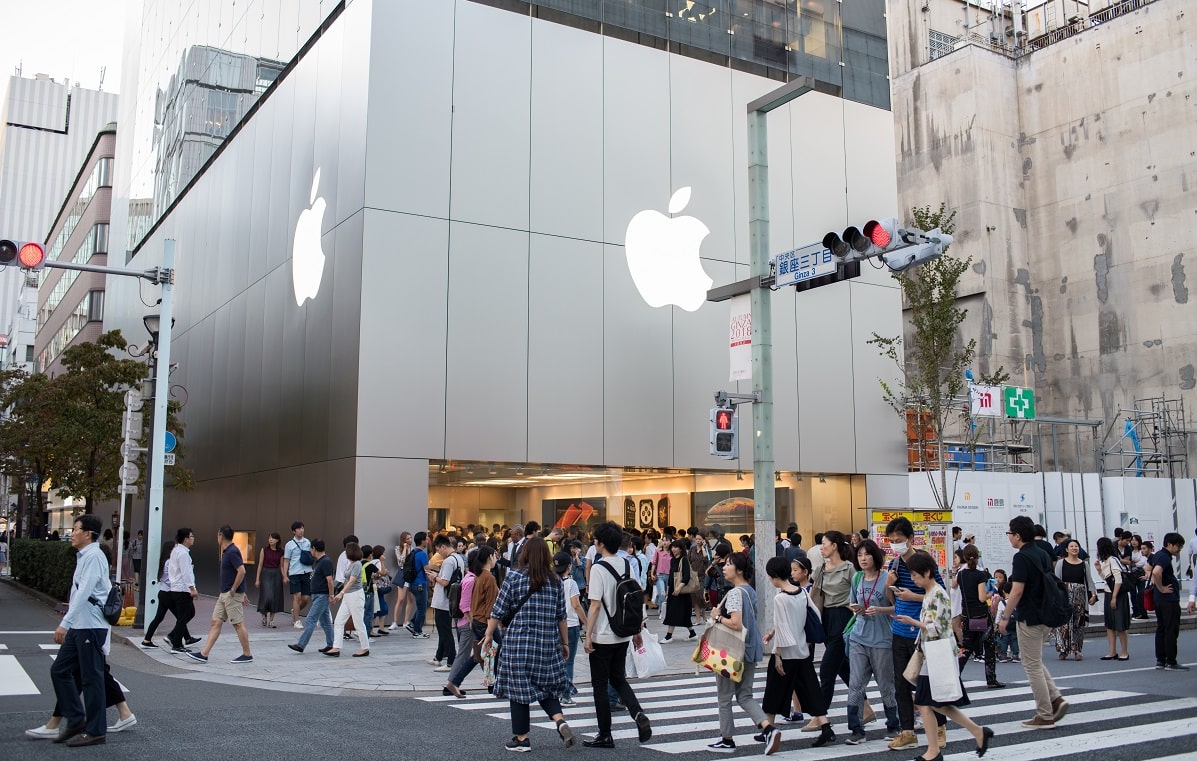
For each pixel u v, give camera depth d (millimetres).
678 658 15188
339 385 19859
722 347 23422
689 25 24219
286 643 16312
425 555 17750
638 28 23422
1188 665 14156
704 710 10555
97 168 55438
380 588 17609
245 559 24984
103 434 27828
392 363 19406
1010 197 40000
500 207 20969
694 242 23422
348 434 19234
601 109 22578
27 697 10531
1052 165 39781
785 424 23969
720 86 24406
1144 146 36969
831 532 9836
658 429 22234
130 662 13953
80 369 28781
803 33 26172
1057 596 9141
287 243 23906
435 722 9500
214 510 28156
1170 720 9547
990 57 40469
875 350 25766
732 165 24297
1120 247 37406
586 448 21281
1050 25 43344
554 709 8195
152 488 16969
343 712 10062
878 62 27438
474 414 20094
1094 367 37812
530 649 8078
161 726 8992
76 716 8070
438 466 19906
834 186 25797
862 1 27531
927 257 12094
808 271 13555
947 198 40375
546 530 20703
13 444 29141
